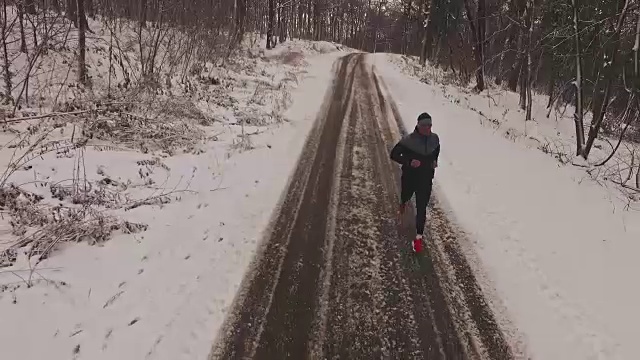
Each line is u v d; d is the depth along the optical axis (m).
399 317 4.21
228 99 13.38
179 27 15.65
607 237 6.20
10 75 10.00
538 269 5.19
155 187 6.81
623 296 4.75
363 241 5.61
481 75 23.81
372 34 79.25
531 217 6.66
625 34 12.54
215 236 5.47
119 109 9.27
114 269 4.64
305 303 4.32
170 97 11.27
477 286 4.79
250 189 7.00
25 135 7.86
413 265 5.13
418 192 5.60
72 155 7.27
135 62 14.50
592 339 4.05
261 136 10.02
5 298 3.98
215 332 3.87
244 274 4.74
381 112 13.25
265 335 3.86
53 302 4.02
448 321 4.20
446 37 33.78
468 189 7.68
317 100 14.52
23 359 3.37
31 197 5.85
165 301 4.20
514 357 3.79
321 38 58.62
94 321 3.86
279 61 26.05
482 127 13.84
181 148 8.79
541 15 19.16
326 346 3.78
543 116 21.72
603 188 8.88
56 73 11.81
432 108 14.91
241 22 26.19
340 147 9.50
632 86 12.83
